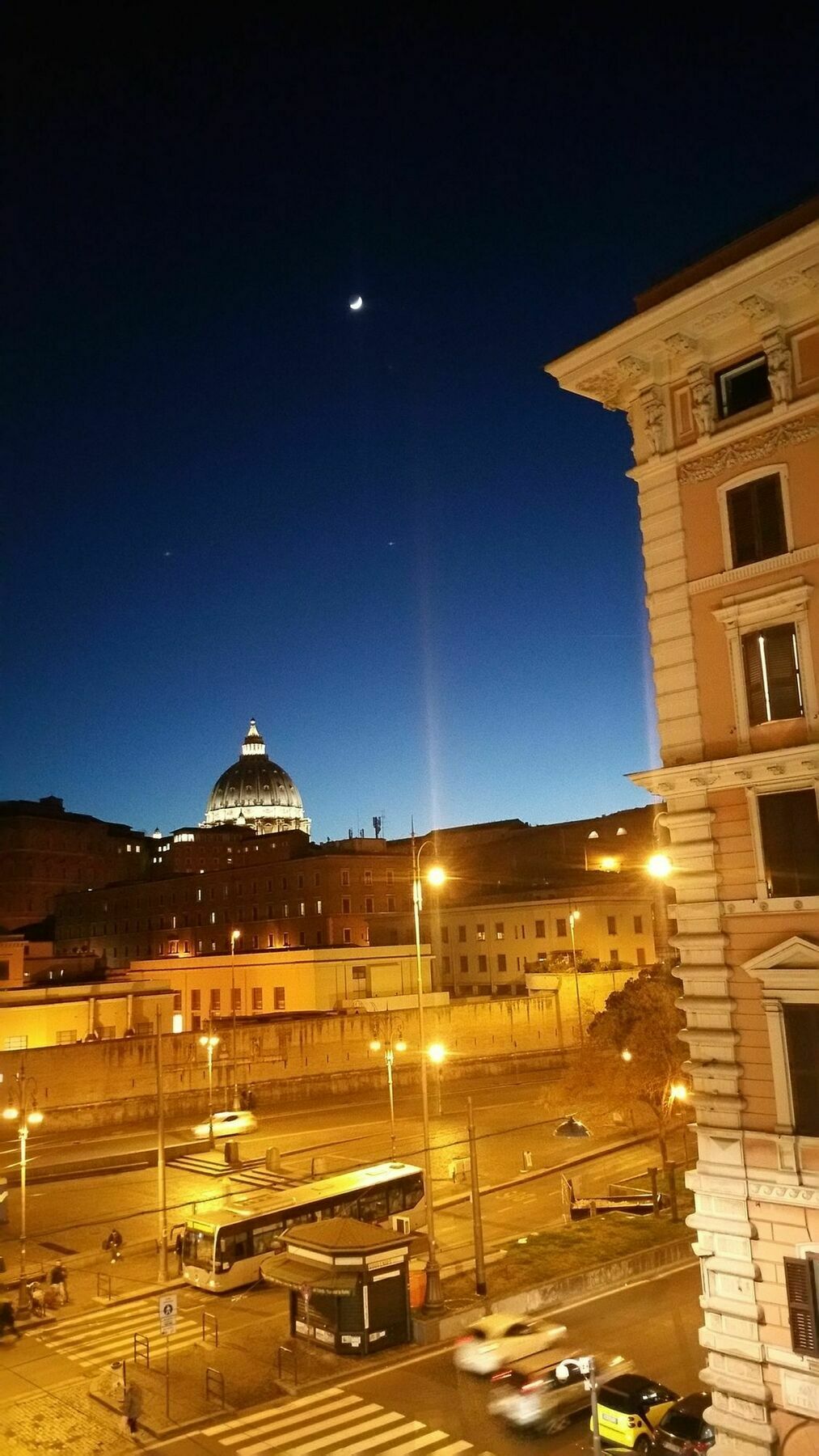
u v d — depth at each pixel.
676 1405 24.38
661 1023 46.75
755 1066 20.23
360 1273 31.75
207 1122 66.44
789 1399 19.14
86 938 147.88
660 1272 38.12
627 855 112.31
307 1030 79.31
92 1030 82.25
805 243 19.84
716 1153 20.48
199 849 166.62
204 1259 38.81
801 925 19.81
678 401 23.02
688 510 22.50
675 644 22.30
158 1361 31.48
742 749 20.97
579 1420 26.02
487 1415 26.72
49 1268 41.59
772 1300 19.59
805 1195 19.16
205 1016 105.00
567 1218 45.53
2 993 80.00
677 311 21.97
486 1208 48.38
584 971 95.12
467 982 111.94
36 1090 66.69
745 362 22.06
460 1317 32.78
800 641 20.36
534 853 120.56
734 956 20.75
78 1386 29.78
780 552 20.94
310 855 120.50
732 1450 19.70
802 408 20.66
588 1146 61.22
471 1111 35.41
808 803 20.02
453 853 127.75
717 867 21.14
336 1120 69.19
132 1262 42.38
